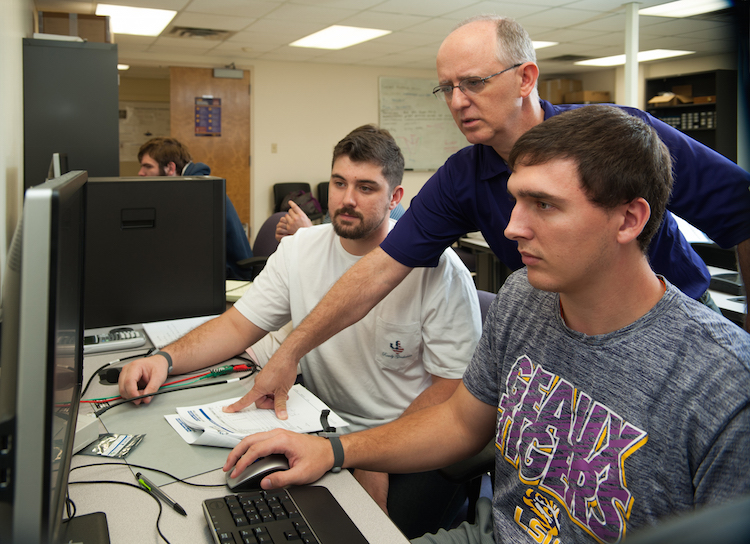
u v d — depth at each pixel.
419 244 1.33
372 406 1.47
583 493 0.78
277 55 6.87
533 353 0.88
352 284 1.28
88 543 0.72
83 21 3.11
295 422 1.10
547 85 8.49
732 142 6.65
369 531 0.78
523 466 0.86
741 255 1.28
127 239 1.73
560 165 0.70
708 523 0.22
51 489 0.51
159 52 6.65
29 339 0.48
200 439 1.01
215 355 1.41
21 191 2.41
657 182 0.71
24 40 2.56
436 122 8.15
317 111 7.55
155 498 0.84
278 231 2.50
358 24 5.22
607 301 0.76
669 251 1.41
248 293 1.52
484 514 0.98
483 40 1.20
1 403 0.52
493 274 4.00
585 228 0.70
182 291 1.82
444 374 1.39
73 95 2.65
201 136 7.06
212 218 1.82
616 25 5.33
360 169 1.38
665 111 7.28
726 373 0.67
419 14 4.88
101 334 1.63
